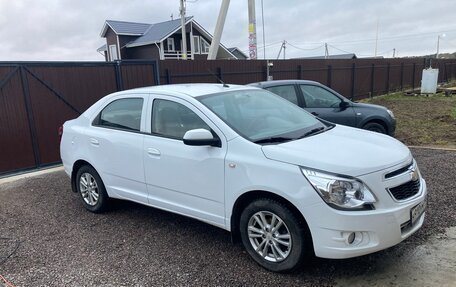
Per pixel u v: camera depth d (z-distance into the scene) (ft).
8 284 11.33
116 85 30.81
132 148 14.44
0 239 14.56
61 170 25.89
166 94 13.84
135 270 11.81
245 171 11.16
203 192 12.39
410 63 85.66
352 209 9.75
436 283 10.21
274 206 10.76
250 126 12.44
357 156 10.61
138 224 15.42
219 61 41.32
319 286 10.44
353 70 64.13
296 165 10.37
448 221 13.88
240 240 12.43
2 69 24.71
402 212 10.18
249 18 47.47
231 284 10.77
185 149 12.72
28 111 26.17
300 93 24.29
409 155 11.69
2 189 21.66
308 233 10.46
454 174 19.39
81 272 11.84
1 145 25.14
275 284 10.65
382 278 10.62
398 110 49.78
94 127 16.38
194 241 13.62
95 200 16.78
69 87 28.09
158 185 13.79
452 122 37.65
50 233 14.94
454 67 115.96
